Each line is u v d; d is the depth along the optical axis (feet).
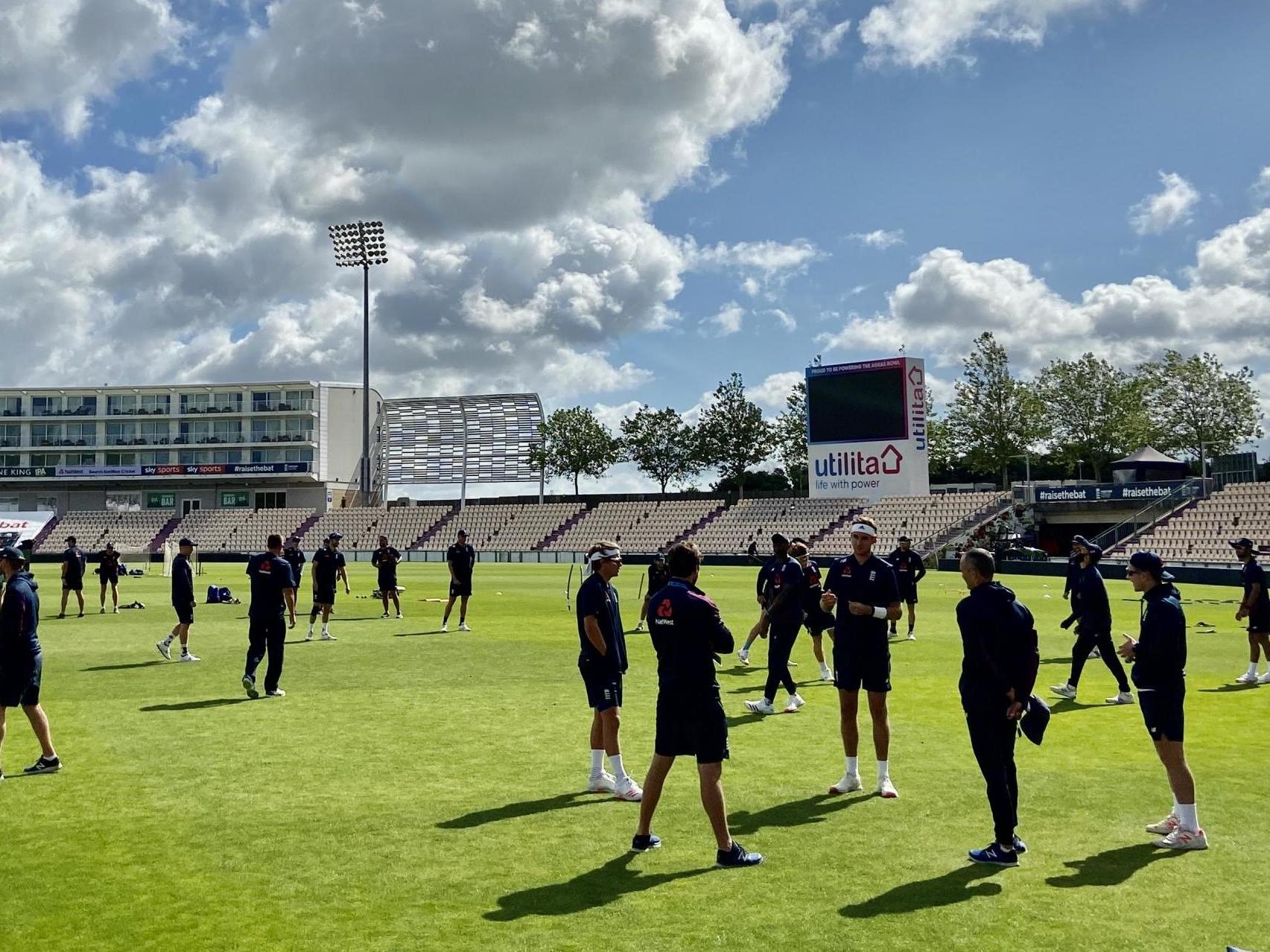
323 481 323.57
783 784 30.32
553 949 18.44
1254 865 22.99
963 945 18.53
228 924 19.65
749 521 237.04
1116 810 27.45
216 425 324.60
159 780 30.89
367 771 32.01
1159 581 25.00
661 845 24.39
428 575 175.63
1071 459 273.13
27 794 29.25
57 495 332.39
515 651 63.98
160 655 62.08
